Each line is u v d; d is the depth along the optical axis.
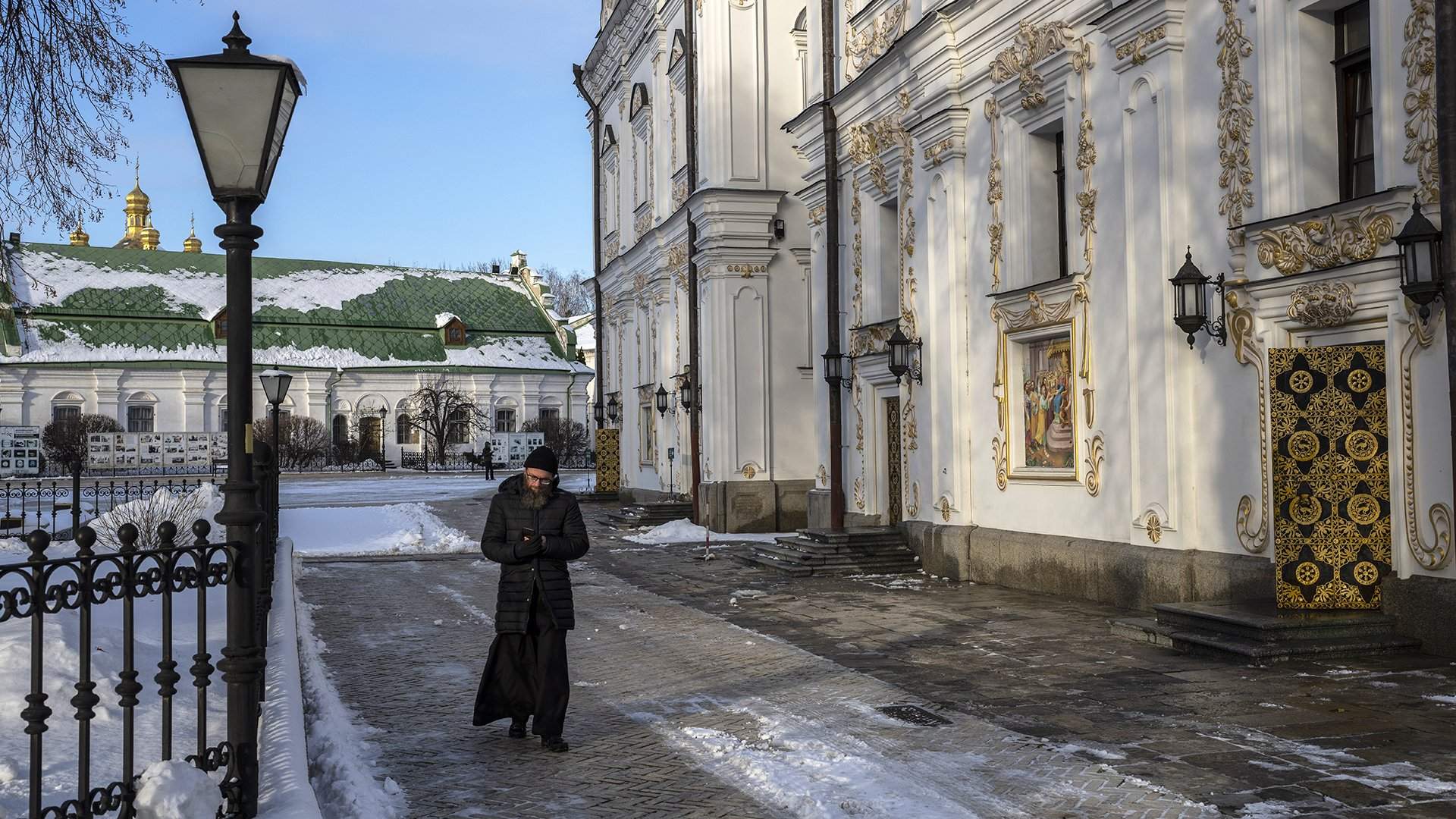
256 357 74.00
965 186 17.27
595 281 41.94
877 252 20.77
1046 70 14.95
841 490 21.41
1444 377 9.75
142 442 67.00
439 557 21.67
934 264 17.94
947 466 17.59
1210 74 12.17
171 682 4.93
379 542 24.33
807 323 27.91
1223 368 12.03
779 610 14.08
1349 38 11.09
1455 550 9.67
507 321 83.06
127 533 4.78
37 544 4.42
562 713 7.50
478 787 6.71
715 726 8.13
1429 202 9.77
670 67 31.50
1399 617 10.15
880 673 9.91
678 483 31.55
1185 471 12.55
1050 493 15.19
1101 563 13.79
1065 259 15.63
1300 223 10.98
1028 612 13.37
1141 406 13.11
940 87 17.58
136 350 71.69
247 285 5.26
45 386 69.12
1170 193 12.61
